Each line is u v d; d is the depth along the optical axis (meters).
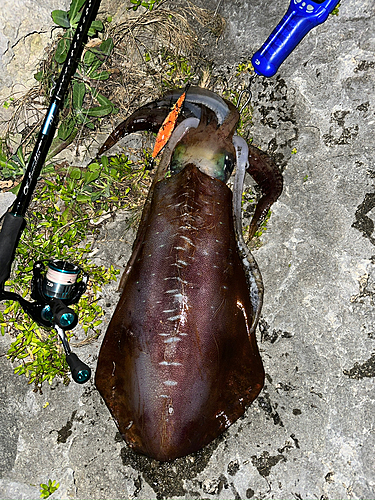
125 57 0.79
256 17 0.79
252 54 0.79
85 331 0.66
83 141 0.76
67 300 0.61
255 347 0.58
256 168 0.69
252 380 0.57
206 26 0.80
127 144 0.76
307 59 0.75
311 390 0.64
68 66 0.59
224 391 0.55
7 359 0.66
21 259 0.68
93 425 0.64
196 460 0.62
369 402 0.63
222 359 0.54
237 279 0.58
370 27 0.74
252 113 0.76
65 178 0.73
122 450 0.63
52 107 0.59
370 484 0.60
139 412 0.52
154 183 0.63
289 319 0.67
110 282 0.69
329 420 0.63
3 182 0.72
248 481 0.61
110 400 0.55
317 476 0.61
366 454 0.61
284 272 0.69
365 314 0.66
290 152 0.73
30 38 0.68
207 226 0.57
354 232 0.69
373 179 0.70
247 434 0.63
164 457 0.52
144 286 0.55
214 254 0.56
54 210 0.70
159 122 0.70
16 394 0.65
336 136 0.73
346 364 0.65
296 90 0.75
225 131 0.64
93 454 0.63
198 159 0.63
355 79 0.73
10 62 0.67
